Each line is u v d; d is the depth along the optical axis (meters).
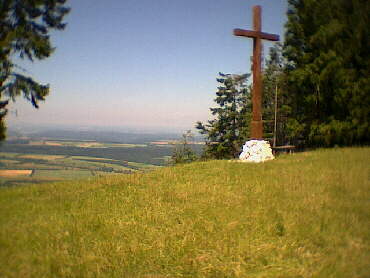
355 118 18.95
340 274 4.95
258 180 10.45
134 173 13.55
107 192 9.52
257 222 6.99
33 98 13.69
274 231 6.59
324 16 20.50
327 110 21.42
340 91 19.00
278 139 35.41
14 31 12.93
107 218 7.12
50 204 8.09
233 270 5.32
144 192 9.41
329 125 20.02
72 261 5.34
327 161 12.88
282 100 34.59
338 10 19.75
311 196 8.31
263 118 35.78
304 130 24.47
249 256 5.72
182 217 7.35
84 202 8.35
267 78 35.66
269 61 35.84
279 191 9.00
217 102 39.28
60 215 7.16
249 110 38.03
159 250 5.89
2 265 4.95
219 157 38.06
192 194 9.12
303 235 6.32
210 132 38.19
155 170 14.02
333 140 20.41
